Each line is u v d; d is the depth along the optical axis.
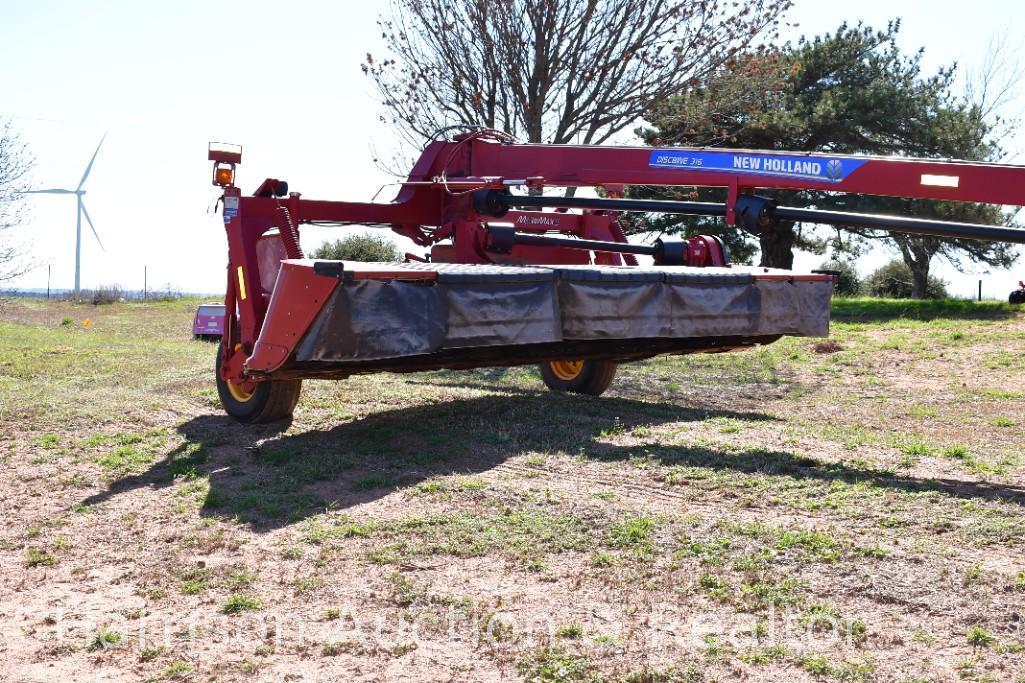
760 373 14.34
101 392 10.25
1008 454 7.50
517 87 17.84
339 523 5.86
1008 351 15.69
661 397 11.98
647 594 4.62
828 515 5.75
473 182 9.70
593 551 5.23
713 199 27.55
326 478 6.94
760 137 27.12
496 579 4.88
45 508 6.47
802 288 8.93
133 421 8.91
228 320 8.91
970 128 27.41
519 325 7.36
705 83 18.08
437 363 8.07
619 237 10.65
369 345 6.69
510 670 3.92
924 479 6.55
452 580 4.87
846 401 12.17
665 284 8.08
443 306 7.00
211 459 7.60
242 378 8.51
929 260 33.53
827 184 7.58
